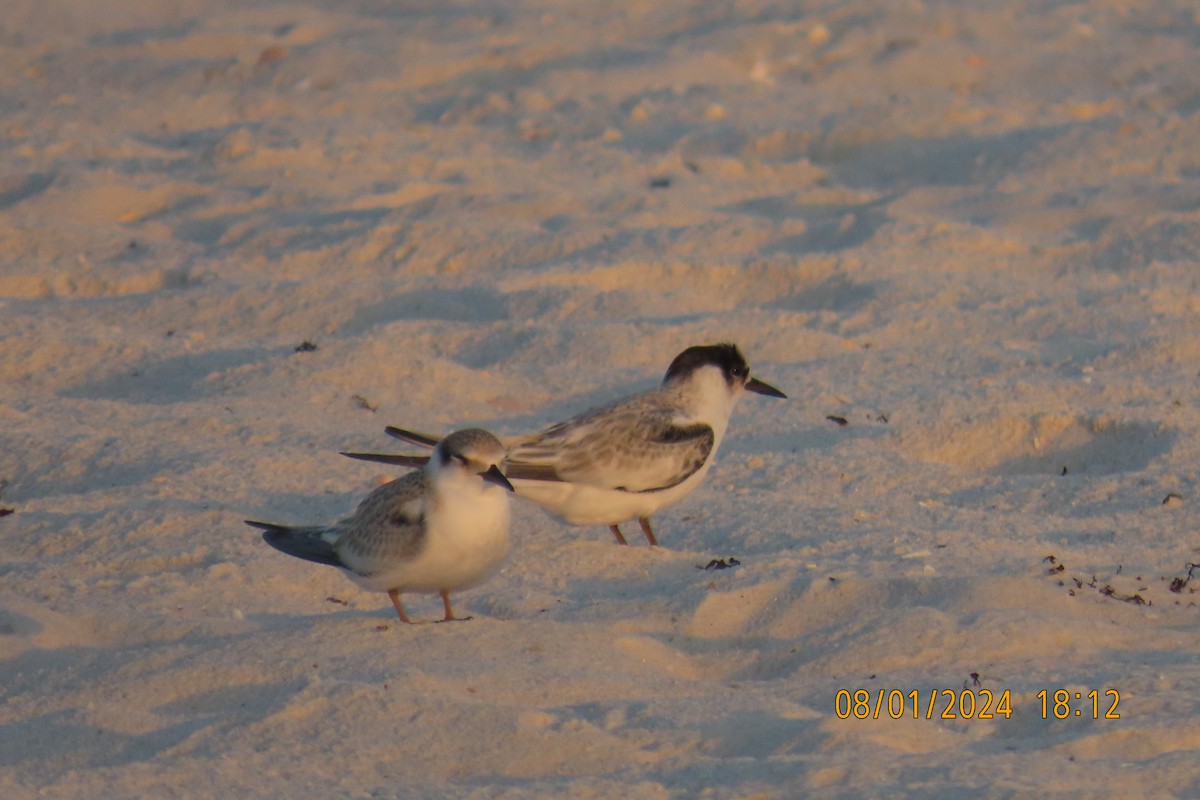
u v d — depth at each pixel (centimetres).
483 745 682
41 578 909
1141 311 1498
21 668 775
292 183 1928
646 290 1585
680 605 880
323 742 684
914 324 1496
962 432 1220
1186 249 1678
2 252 1688
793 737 694
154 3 2847
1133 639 821
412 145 2111
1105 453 1197
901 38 2605
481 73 2466
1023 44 2603
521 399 1321
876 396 1306
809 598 883
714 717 713
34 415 1228
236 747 681
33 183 1912
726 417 1035
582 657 795
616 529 1016
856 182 2058
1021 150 2072
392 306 1556
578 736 688
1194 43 2603
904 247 1714
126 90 2400
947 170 2061
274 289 1570
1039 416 1220
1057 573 909
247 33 2650
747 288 1638
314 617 861
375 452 1163
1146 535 999
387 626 819
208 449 1147
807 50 2570
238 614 863
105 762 668
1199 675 754
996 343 1436
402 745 682
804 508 1065
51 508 1028
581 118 2255
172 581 905
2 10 2738
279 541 851
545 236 1739
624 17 2745
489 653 793
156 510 1005
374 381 1325
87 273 1627
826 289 1614
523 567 948
